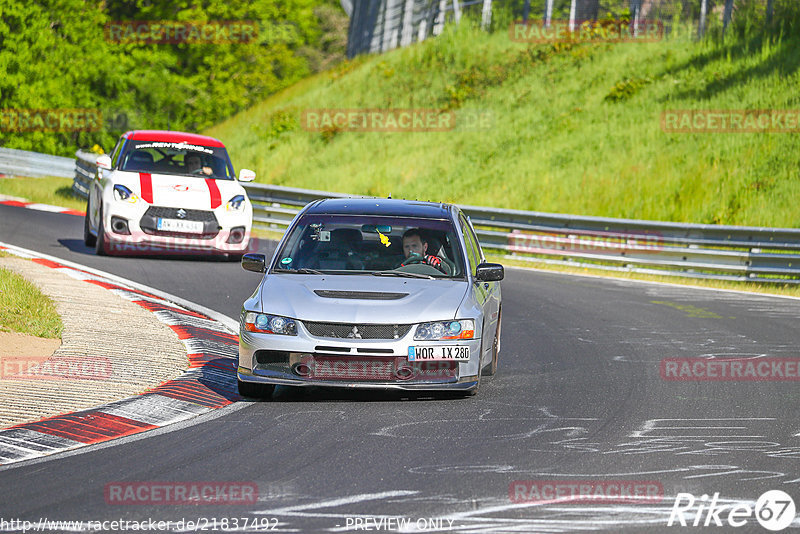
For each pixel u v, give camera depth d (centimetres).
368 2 14938
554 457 1814
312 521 1421
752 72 8419
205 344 2788
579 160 8112
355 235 2469
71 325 2842
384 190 8481
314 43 17362
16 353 2475
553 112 9038
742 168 7350
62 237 5072
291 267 2394
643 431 2044
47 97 11994
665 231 5556
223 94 14725
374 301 2212
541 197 7706
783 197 6919
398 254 2444
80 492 1545
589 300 4288
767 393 2486
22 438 1836
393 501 1525
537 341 3203
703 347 3169
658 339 3309
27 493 1534
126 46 13512
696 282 5319
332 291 2242
